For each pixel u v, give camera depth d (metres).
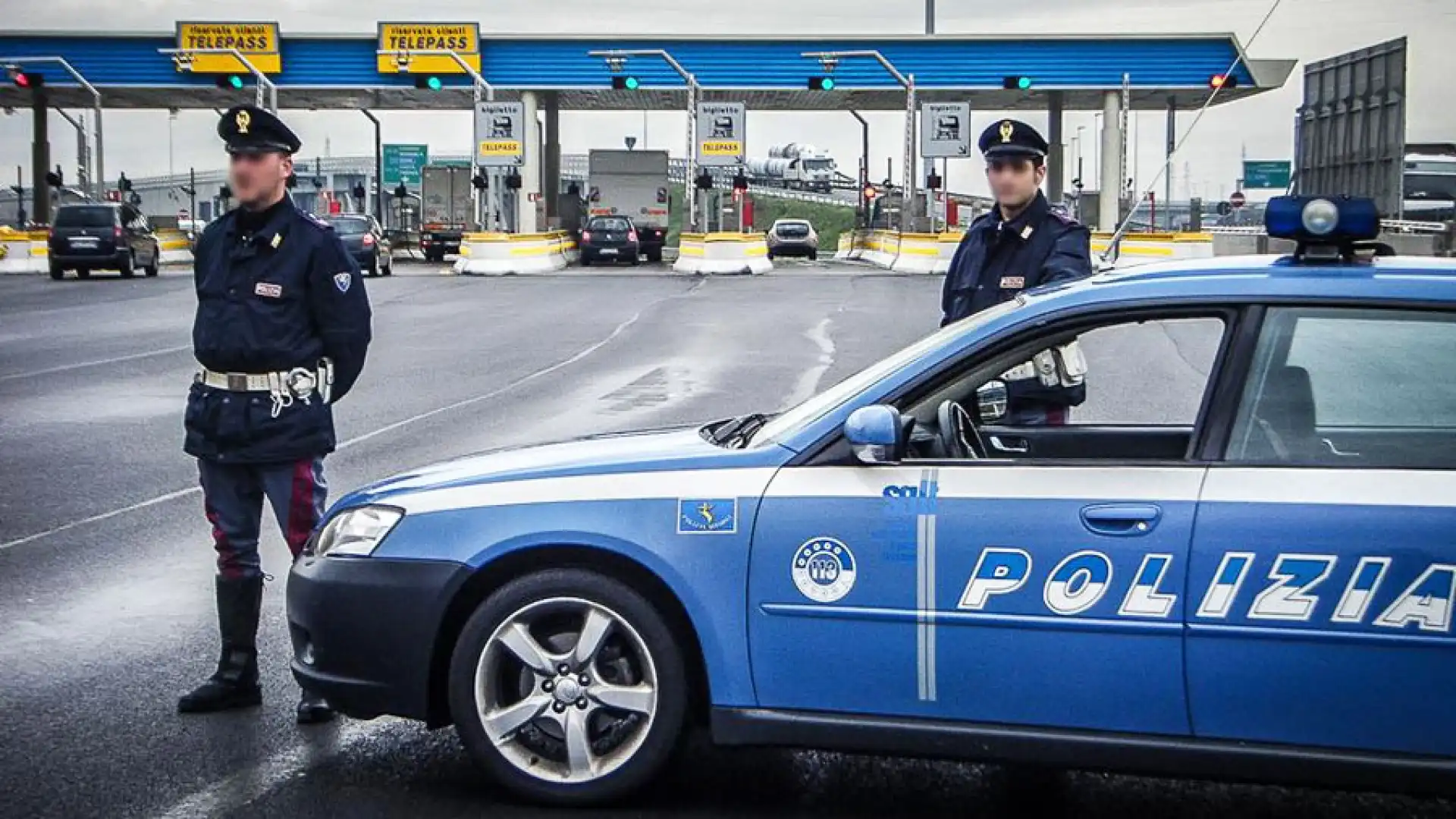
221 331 5.46
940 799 4.77
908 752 4.34
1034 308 4.54
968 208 69.81
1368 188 19.89
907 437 4.40
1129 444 5.14
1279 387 4.23
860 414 4.34
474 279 38.78
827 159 115.12
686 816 4.61
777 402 14.69
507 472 4.77
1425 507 4.01
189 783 4.88
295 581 4.89
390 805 4.70
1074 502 4.21
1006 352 4.54
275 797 4.77
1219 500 4.12
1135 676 4.15
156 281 37.25
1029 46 47.44
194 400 5.56
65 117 51.97
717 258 41.44
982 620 4.24
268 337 5.45
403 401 14.91
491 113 44.88
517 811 4.66
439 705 4.80
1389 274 4.27
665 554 4.45
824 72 46.62
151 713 5.62
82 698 5.80
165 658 6.34
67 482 10.54
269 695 5.86
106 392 15.67
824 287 34.25
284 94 51.97
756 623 4.40
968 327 4.66
